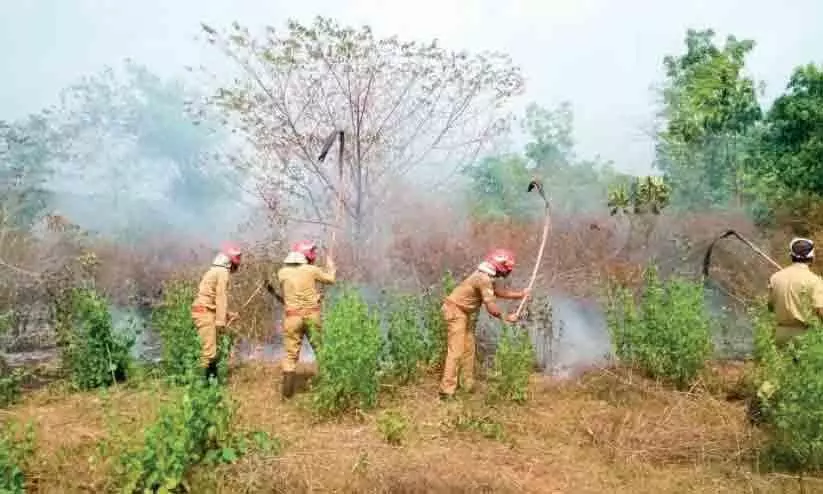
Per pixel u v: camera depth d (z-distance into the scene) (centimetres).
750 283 1195
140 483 530
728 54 1928
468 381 791
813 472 578
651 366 795
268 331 1077
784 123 1585
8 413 705
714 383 784
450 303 773
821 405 570
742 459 607
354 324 724
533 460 603
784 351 690
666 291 894
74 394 806
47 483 546
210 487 532
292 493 532
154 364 905
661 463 605
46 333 1106
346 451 600
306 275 792
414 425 673
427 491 532
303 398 751
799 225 1389
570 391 788
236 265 839
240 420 657
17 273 1139
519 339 780
